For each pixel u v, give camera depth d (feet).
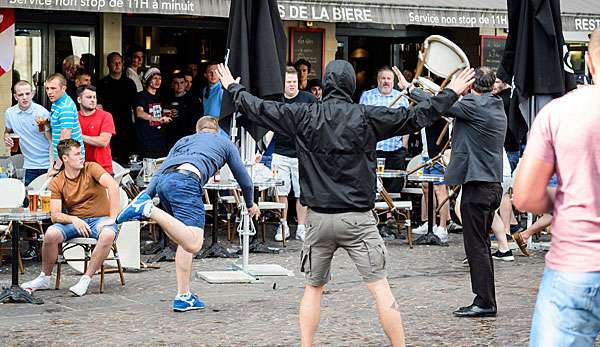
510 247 45.16
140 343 26.91
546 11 39.99
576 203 15.78
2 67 50.49
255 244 43.96
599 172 15.75
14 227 32.19
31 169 41.42
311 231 24.40
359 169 24.07
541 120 16.26
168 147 54.44
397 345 24.38
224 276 36.81
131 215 30.04
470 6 52.21
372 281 24.36
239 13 36.37
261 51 36.42
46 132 41.01
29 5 43.06
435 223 49.70
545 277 16.14
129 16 56.85
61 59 54.75
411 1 51.13
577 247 15.71
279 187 46.60
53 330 28.40
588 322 15.76
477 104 30.01
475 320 29.91
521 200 16.42
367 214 24.34
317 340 27.32
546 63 40.01
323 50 60.08
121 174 42.16
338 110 24.13
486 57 63.31
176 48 58.80
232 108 35.78
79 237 33.99
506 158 44.01
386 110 24.27
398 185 52.13
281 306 32.01
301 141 24.34
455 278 37.60
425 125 24.38
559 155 15.97
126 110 53.01
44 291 34.24
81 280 33.71
